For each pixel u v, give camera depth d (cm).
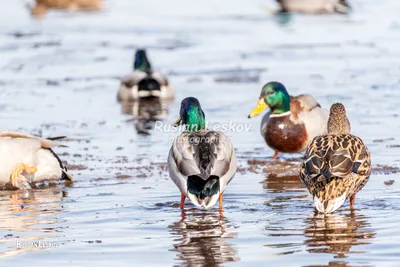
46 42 3369
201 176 1098
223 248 1002
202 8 4284
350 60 2858
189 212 1188
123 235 1069
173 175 1163
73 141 1780
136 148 1698
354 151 1127
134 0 4628
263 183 1377
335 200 1095
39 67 2864
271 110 1612
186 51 3138
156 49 3200
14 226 1124
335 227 1082
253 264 934
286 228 1085
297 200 1248
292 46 3197
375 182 1341
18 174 1365
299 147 1603
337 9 4125
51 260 965
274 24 3812
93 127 1953
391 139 1711
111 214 1184
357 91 2314
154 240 1044
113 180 1417
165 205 1235
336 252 969
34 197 1313
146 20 3931
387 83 2425
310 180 1125
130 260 960
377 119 1933
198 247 1009
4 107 2211
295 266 921
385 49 3077
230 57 2978
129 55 3092
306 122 1598
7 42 3372
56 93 2439
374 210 1169
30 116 2086
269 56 2984
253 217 1152
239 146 1723
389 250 970
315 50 3097
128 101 2358
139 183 1390
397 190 1285
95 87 2552
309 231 1067
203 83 2553
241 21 3888
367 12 4116
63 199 1289
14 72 2773
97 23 3862
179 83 2572
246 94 2338
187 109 1277
